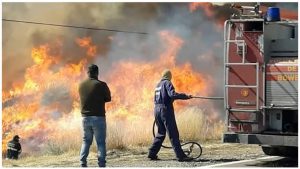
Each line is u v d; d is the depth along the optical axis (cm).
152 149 2005
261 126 1834
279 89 1803
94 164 1914
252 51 1848
